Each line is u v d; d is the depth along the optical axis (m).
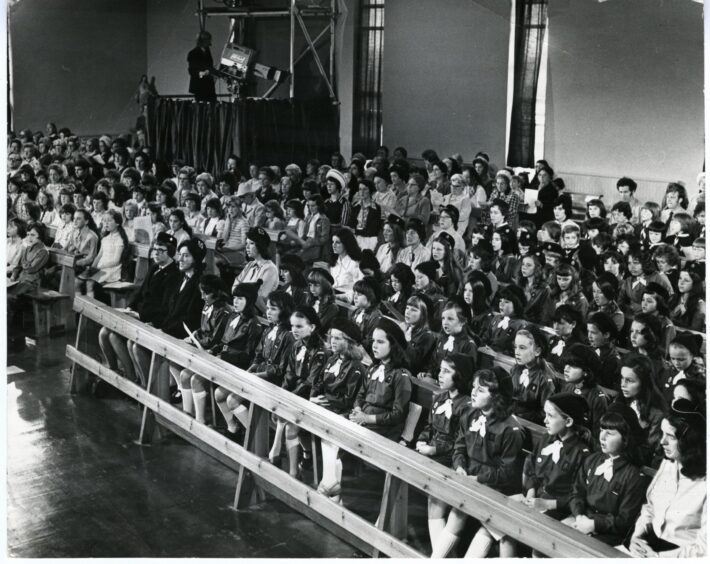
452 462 5.52
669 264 8.23
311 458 6.55
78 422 7.97
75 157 16.88
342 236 9.41
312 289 7.73
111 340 8.20
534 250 8.95
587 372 5.68
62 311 10.81
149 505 6.37
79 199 12.48
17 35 20.83
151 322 8.72
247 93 17.03
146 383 7.91
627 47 13.22
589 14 13.59
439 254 8.55
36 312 10.59
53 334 10.73
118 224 11.02
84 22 21.47
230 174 12.51
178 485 6.71
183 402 7.19
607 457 4.85
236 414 6.65
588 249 8.93
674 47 12.70
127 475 6.88
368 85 17.03
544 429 5.45
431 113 16.31
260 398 6.16
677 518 4.65
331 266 10.84
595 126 13.73
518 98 15.01
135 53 21.72
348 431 5.44
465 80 15.73
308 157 16.20
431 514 5.18
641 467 4.90
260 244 8.62
